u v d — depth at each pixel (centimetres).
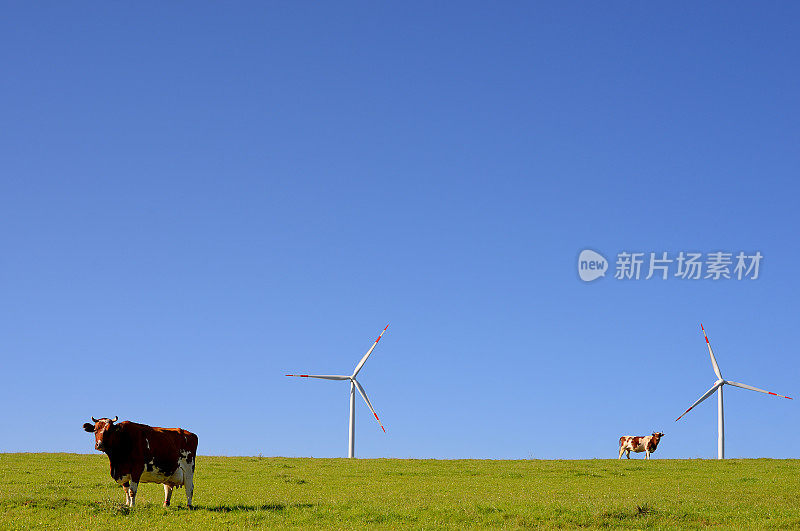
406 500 2950
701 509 2733
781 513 2678
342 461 4703
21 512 2342
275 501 2845
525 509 2666
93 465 4144
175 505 2541
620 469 4288
